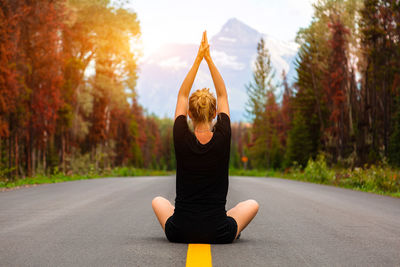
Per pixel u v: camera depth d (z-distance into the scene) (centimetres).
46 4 2862
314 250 411
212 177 364
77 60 4034
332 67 4425
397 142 3619
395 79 3681
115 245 428
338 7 4075
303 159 5572
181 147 357
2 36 2323
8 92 2359
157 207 416
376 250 416
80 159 3881
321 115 5500
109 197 1060
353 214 745
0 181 1706
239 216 400
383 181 1605
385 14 3431
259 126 6775
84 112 4903
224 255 362
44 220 636
